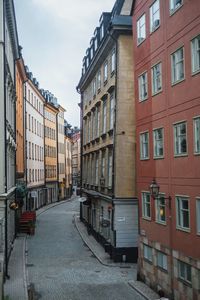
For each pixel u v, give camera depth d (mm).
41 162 65812
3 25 25250
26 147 50375
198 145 17234
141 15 23656
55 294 21000
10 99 31609
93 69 39000
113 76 30656
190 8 17656
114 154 28719
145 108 23125
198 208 17219
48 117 72688
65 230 42625
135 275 24891
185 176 18312
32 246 33688
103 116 35188
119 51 28609
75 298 20359
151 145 22281
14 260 28391
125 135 28594
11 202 30719
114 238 28203
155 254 21719
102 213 34000
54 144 77438
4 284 22516
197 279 17266
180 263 18953
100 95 36625
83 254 30906
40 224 47219
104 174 33750
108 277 24391
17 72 41906
